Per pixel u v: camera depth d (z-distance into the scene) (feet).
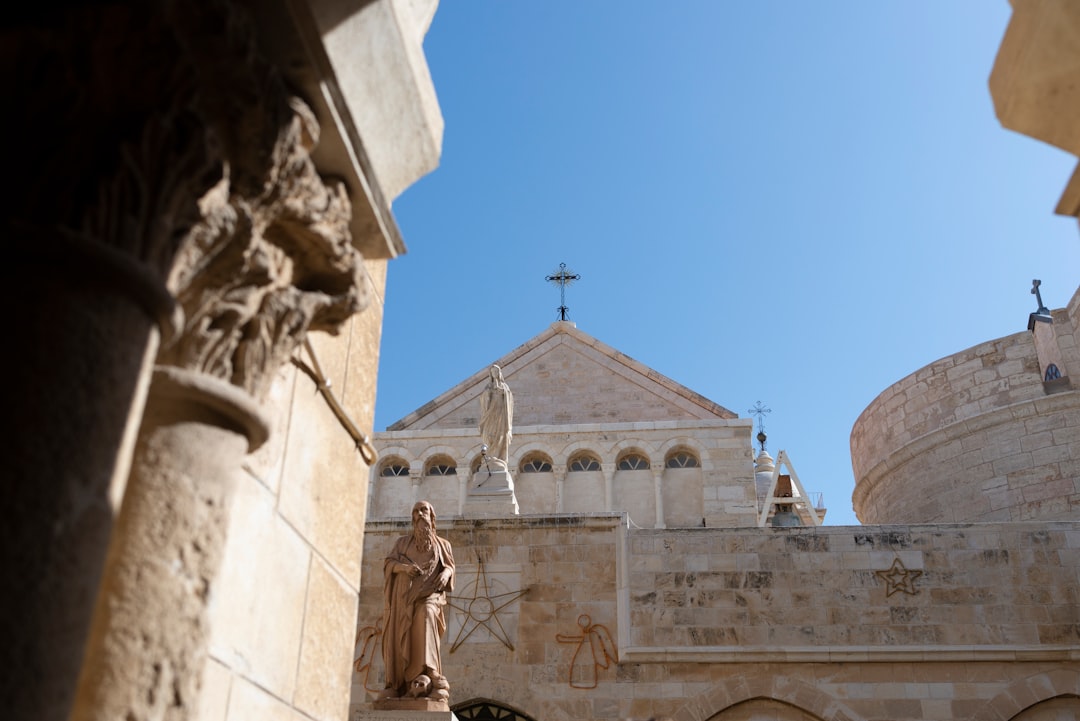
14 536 8.24
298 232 13.20
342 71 13.44
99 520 8.93
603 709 56.29
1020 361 88.48
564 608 59.26
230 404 11.59
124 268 9.53
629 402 106.11
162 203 10.18
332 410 17.87
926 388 94.99
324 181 13.99
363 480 19.60
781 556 59.06
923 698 54.80
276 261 13.16
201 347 11.54
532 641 58.49
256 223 12.16
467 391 108.78
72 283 9.27
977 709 54.13
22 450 8.50
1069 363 85.56
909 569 57.82
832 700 55.16
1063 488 82.17
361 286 14.46
